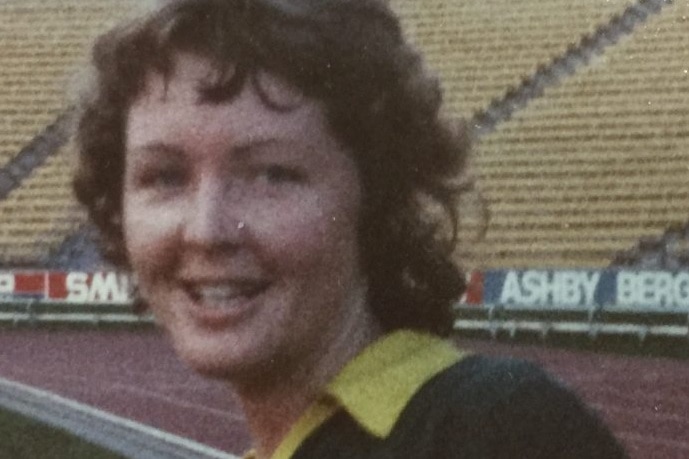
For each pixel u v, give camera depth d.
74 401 6.22
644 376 6.59
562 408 0.69
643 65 10.48
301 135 0.68
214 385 6.62
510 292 7.76
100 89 0.74
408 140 0.75
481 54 10.91
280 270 0.69
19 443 5.38
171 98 0.68
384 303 0.81
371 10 0.74
